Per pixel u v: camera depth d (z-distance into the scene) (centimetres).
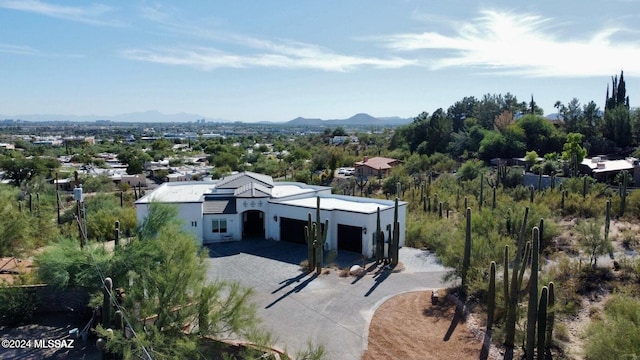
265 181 3706
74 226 3030
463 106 10850
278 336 1634
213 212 3048
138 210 2914
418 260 2672
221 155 9575
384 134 14250
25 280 1741
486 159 7325
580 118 8494
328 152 8438
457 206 4131
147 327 1291
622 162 6116
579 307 1866
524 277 1939
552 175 4962
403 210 3047
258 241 3075
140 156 10144
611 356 1229
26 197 4019
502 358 1459
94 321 1568
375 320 1773
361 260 2645
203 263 1658
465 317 1777
